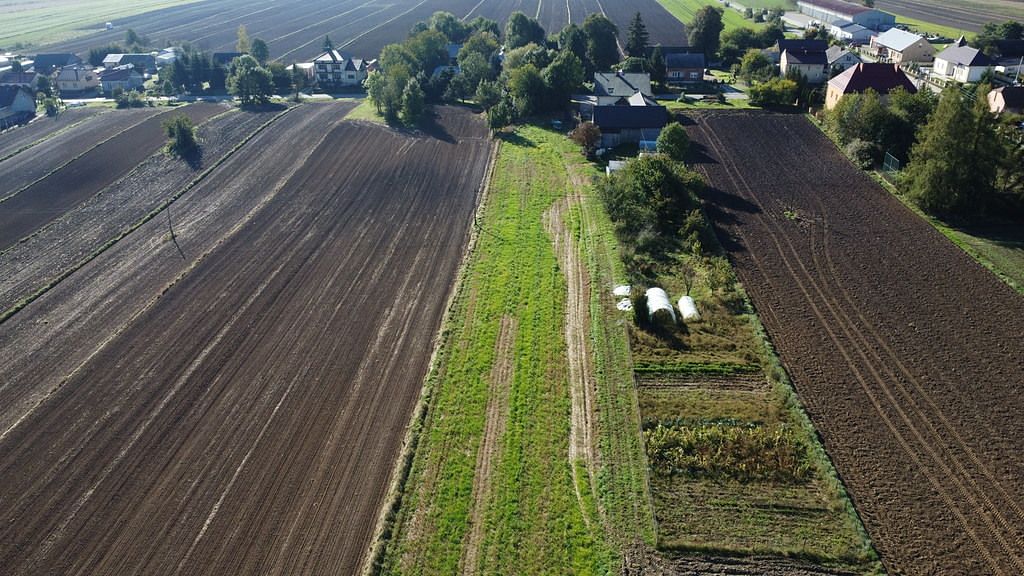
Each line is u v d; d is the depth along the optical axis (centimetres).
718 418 3462
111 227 5819
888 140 6881
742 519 2917
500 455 3256
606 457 3253
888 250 5184
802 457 3231
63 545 2823
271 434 3391
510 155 7331
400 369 3869
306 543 2820
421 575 2678
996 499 3009
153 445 3331
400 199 6256
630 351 4000
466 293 4631
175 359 3978
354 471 3173
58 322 4397
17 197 6525
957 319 4300
